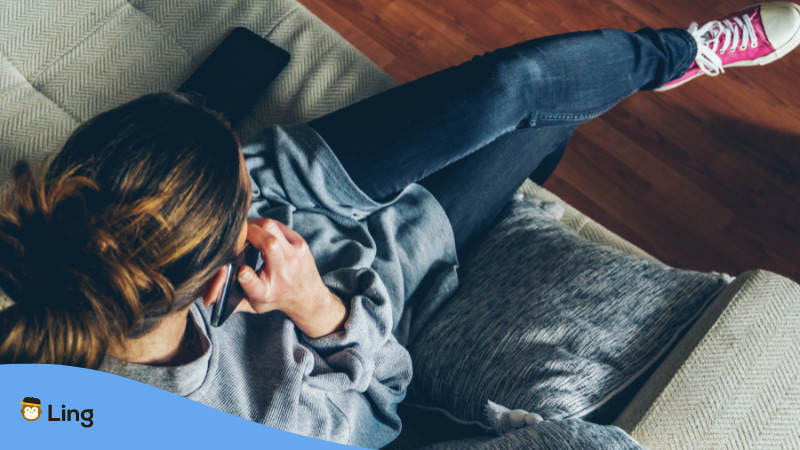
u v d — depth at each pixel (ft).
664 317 2.53
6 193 1.21
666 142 5.16
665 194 4.99
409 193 2.91
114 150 1.15
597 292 2.64
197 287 1.33
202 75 3.26
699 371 2.20
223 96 3.23
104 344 1.17
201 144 1.21
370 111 2.73
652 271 2.71
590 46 3.20
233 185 1.28
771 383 2.17
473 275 3.01
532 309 2.64
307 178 2.59
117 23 3.36
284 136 2.61
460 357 2.61
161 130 1.18
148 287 1.15
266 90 3.35
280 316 2.14
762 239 4.85
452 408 2.60
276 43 3.51
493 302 2.77
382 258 2.69
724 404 2.12
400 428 2.50
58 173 1.16
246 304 1.92
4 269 1.14
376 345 2.29
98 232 1.07
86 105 3.14
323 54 3.50
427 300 2.89
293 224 2.64
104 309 1.13
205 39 3.44
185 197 1.16
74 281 1.09
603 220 4.92
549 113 3.07
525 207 3.27
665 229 4.88
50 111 3.03
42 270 1.11
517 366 2.44
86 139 1.18
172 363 1.61
